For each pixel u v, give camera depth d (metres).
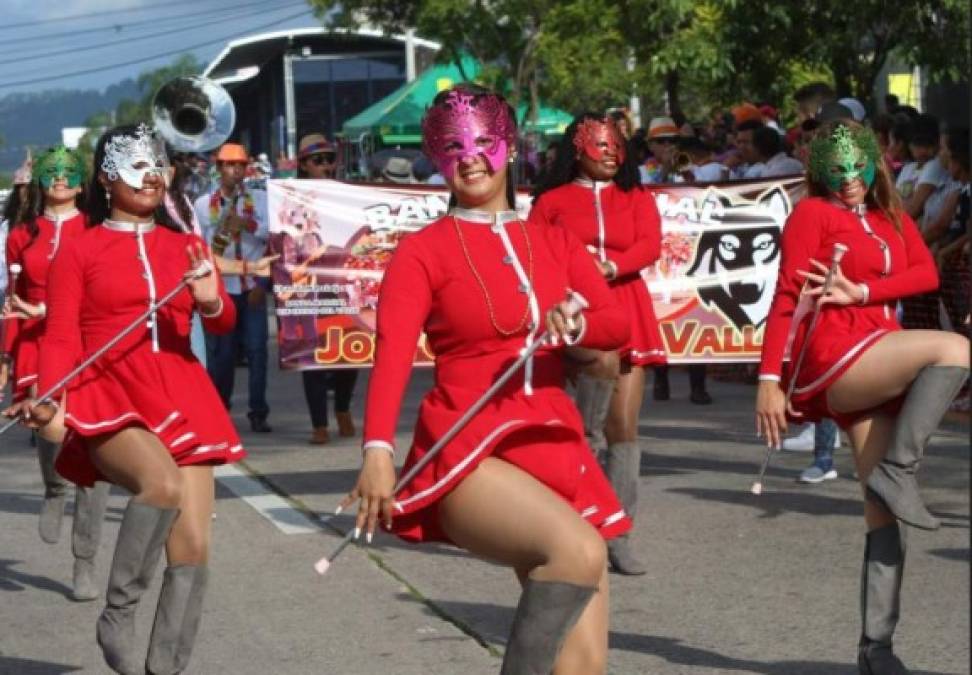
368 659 6.46
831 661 6.21
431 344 4.77
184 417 5.93
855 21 14.70
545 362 4.69
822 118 9.89
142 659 6.52
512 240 4.74
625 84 21.27
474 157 4.72
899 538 5.72
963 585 7.21
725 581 7.46
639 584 7.46
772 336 5.99
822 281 5.95
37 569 8.32
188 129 8.97
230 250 12.16
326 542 8.55
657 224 7.83
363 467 4.50
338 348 9.80
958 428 11.26
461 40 27.70
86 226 6.28
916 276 6.08
